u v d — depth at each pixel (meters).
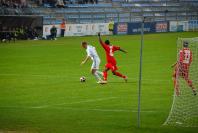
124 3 135.12
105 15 128.62
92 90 43.38
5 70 57.56
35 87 45.06
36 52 78.31
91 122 30.95
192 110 33.03
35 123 30.58
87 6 128.12
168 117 31.94
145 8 137.50
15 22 100.38
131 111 34.47
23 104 37.00
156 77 51.94
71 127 29.59
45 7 121.38
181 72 38.34
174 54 75.81
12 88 44.50
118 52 78.19
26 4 119.25
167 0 142.75
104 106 36.25
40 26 103.88
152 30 124.88
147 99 39.12
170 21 128.88
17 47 86.00
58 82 48.19
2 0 114.19
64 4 125.62
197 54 43.75
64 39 104.62
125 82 48.12
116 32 120.00
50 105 36.59
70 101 38.22
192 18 143.38
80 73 55.12
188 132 28.73
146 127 29.73
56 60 68.06
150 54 75.81
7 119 31.70
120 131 28.70
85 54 75.75
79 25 115.12
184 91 38.03
